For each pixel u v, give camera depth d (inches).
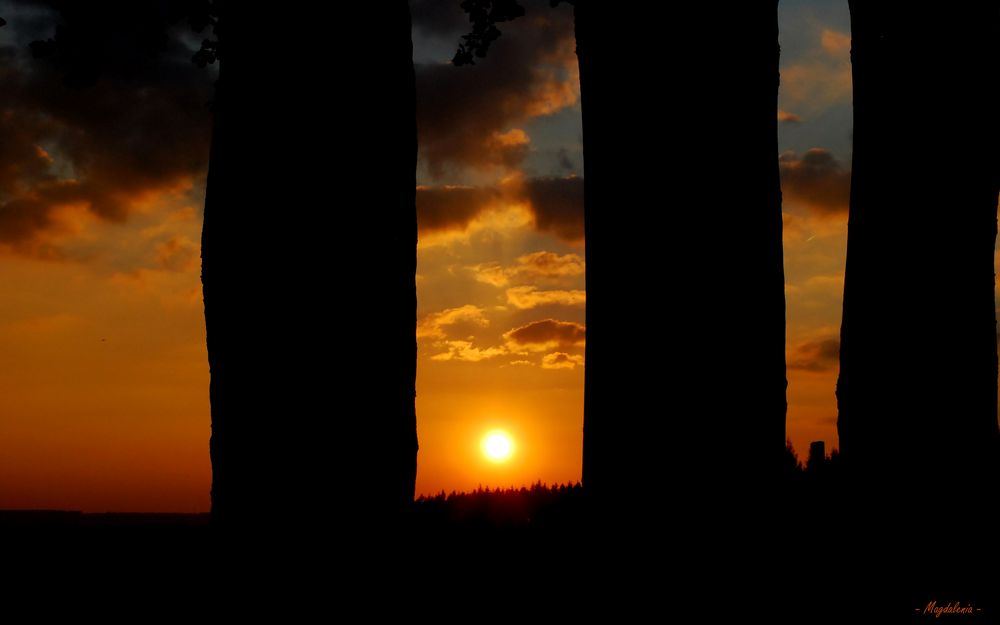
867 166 388.5
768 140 258.4
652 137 252.1
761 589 243.9
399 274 210.5
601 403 257.4
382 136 209.3
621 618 246.7
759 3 258.8
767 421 250.1
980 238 378.0
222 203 207.0
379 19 211.6
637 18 255.0
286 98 204.4
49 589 321.4
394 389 207.6
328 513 198.2
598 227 260.2
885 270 380.2
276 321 200.5
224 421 203.2
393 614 202.4
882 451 377.1
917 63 375.2
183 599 257.6
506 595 301.9
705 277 247.9
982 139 377.1
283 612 195.2
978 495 369.4
